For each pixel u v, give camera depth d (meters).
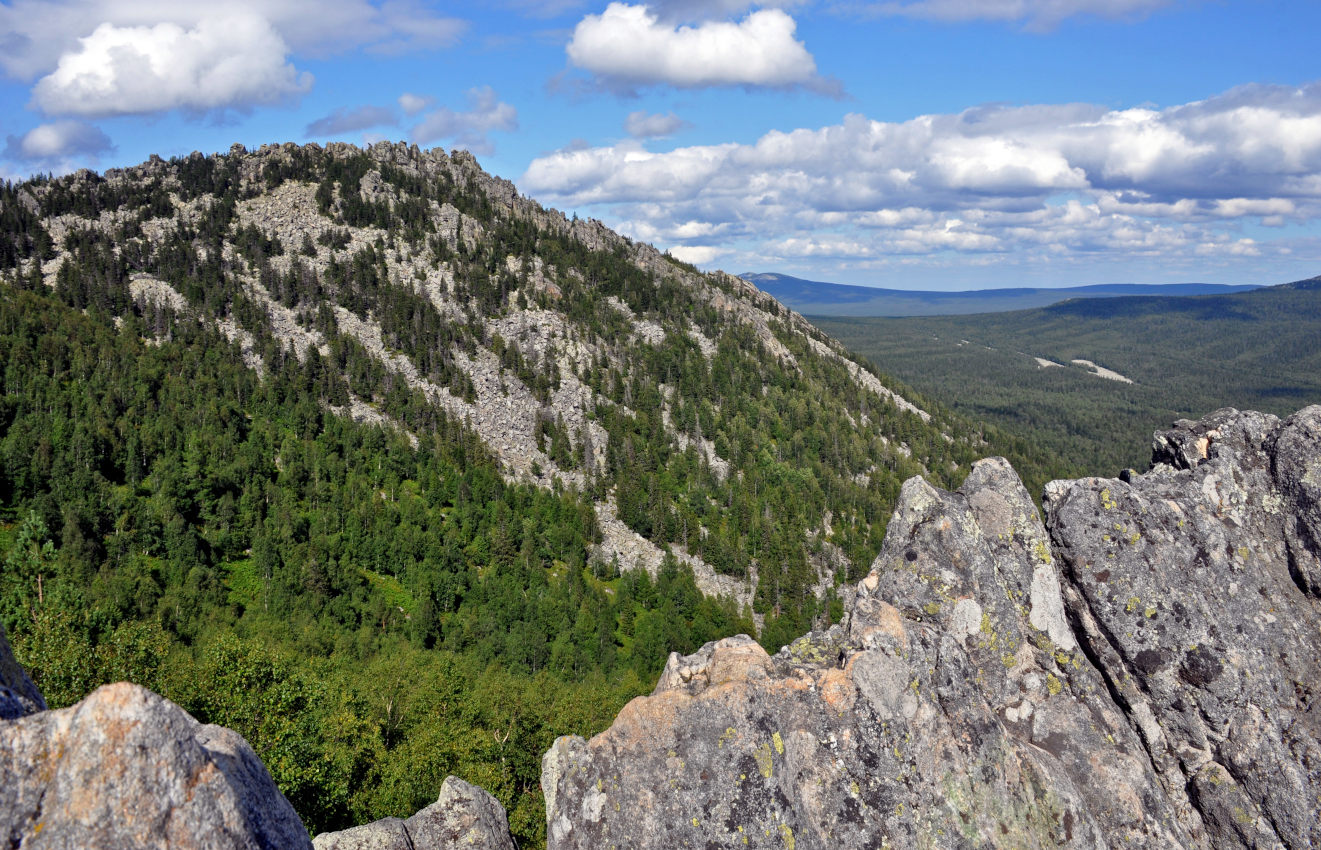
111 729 11.47
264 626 106.88
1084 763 18.97
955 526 21.28
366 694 69.56
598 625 138.12
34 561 103.94
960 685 18.30
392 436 189.38
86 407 157.38
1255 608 19.95
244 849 12.00
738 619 152.75
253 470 156.88
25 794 11.11
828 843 16.89
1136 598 20.17
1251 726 18.84
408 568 141.75
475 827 24.61
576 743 18.36
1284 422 22.00
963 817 17.05
